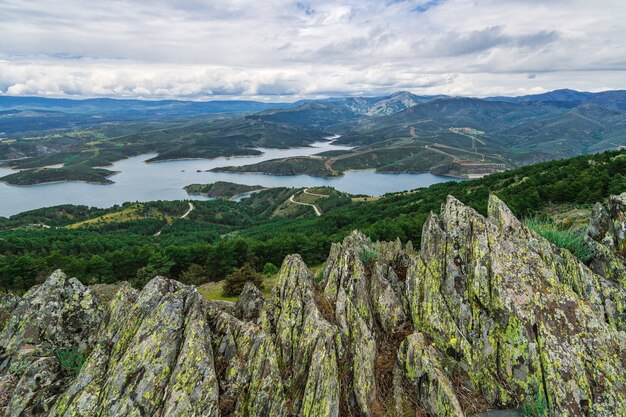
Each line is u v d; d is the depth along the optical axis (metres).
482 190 140.75
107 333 20.08
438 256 19.61
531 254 17.97
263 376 16.45
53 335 22.05
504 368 15.55
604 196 86.75
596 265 19.80
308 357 17.23
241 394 16.28
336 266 23.28
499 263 17.53
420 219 108.56
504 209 20.92
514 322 15.95
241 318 23.39
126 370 16.23
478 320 16.98
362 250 25.05
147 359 16.47
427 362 15.98
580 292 17.69
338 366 17.06
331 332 17.72
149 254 100.19
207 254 99.94
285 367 17.72
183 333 17.70
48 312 22.84
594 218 22.30
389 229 106.12
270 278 82.25
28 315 22.66
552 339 15.27
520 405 14.85
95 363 17.77
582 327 15.66
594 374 14.63
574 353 15.01
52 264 92.06
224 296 66.50
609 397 14.05
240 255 101.81
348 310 19.48
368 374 16.39
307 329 18.17
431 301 18.44
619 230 20.52
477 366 16.00
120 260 99.44
